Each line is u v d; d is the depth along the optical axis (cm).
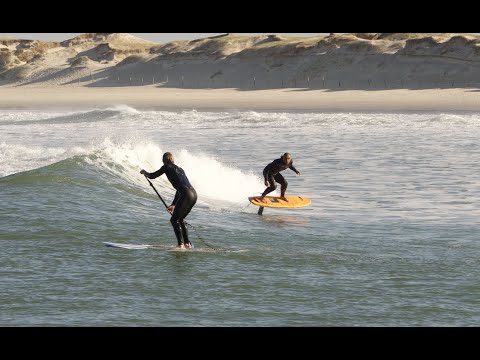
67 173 7744
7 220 5641
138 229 5647
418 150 14025
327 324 3519
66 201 6556
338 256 4928
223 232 5797
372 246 5347
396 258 4891
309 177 10106
